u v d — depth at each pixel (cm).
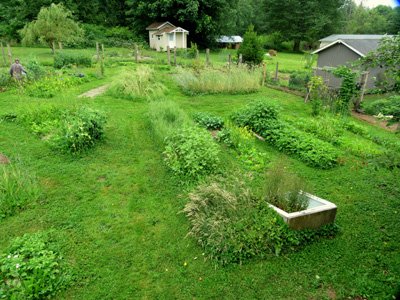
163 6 3372
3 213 479
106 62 1914
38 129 762
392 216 527
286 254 431
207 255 425
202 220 453
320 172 677
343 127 988
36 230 455
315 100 1136
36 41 2408
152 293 369
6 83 1192
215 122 891
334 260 425
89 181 588
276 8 4559
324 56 1814
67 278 377
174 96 1227
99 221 484
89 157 673
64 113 813
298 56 3903
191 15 3400
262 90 1422
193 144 642
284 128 833
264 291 375
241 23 4762
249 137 814
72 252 421
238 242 423
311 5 4425
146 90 1167
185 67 1744
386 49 473
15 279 360
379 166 447
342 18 5100
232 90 1323
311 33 4550
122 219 492
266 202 478
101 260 411
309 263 418
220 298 366
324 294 372
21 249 402
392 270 408
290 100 1290
